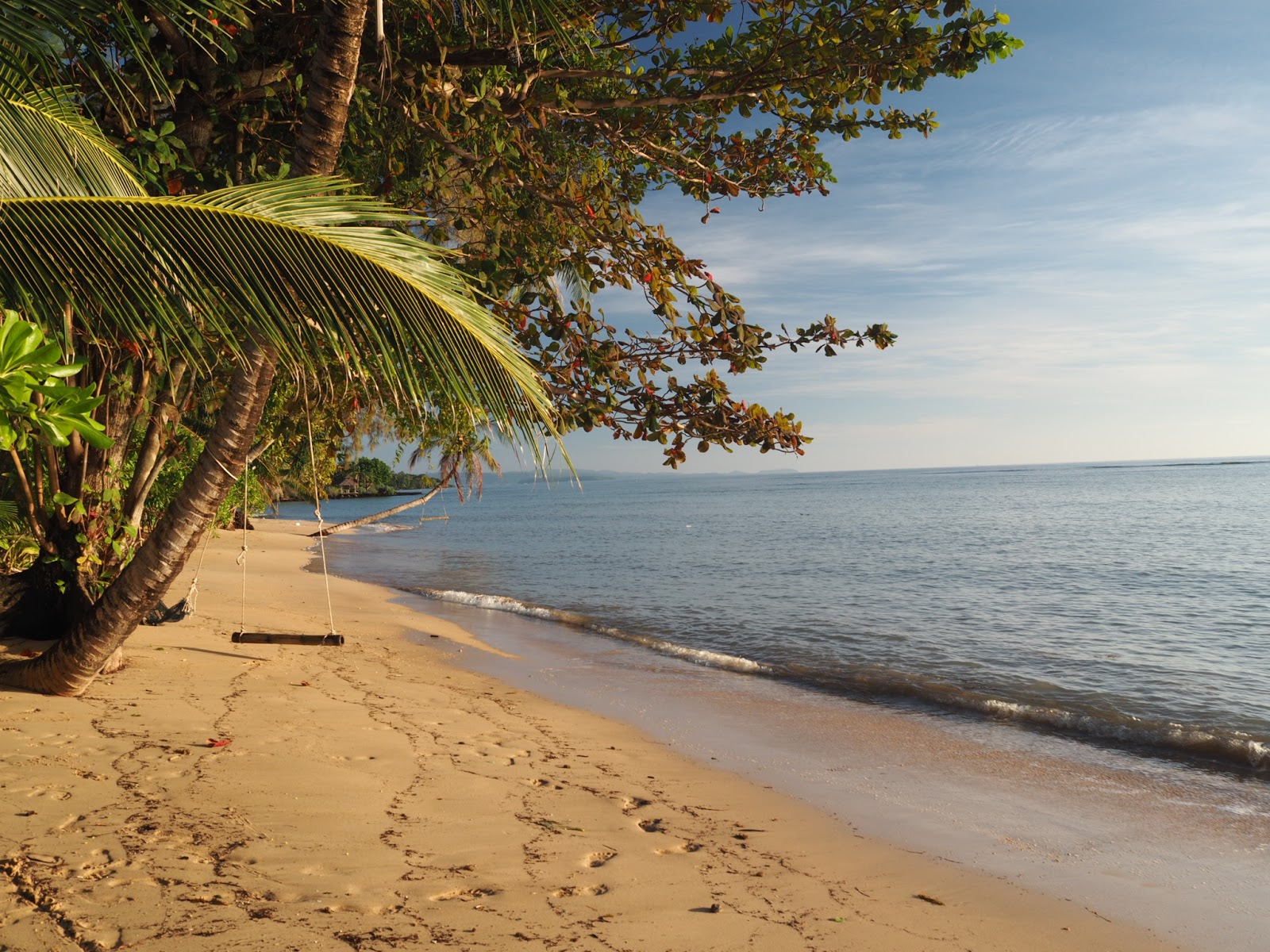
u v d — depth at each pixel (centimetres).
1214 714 984
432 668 1129
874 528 4938
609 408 690
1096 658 1324
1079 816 627
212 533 2206
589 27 714
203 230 358
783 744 819
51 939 329
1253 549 3216
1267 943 431
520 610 1803
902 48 657
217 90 681
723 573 2656
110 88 602
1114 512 5853
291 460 1938
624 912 407
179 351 396
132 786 516
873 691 1077
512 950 353
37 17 360
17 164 377
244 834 456
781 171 815
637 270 720
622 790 632
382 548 3800
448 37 691
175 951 326
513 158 714
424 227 766
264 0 543
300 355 382
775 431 678
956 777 724
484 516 7975
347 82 511
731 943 384
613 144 792
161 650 994
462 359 382
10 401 273
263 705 776
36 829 437
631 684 1087
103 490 866
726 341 700
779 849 534
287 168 530
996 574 2573
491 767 654
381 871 425
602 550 3675
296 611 1578
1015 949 416
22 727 620
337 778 573
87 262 352
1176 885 503
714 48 735
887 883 490
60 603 874
